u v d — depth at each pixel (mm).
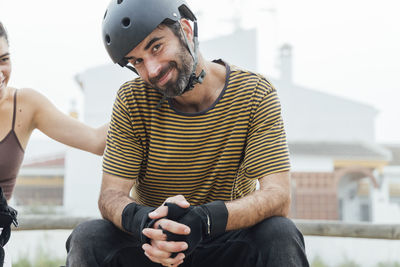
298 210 13930
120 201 1456
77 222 2648
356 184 15594
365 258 4176
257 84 1561
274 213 1418
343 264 4184
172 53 1425
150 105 1567
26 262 3637
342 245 4266
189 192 1604
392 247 4125
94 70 14062
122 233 1447
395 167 16031
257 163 1499
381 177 14844
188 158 1554
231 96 1540
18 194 14430
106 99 14016
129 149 1573
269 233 1347
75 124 1889
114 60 1481
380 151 14664
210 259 1548
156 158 1560
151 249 1289
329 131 17328
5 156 1789
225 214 1324
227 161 1548
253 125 1538
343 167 14344
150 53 1422
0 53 1604
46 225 2617
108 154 1584
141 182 1646
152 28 1384
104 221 1453
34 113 1860
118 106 1593
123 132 1586
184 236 1275
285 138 1562
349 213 15516
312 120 17359
